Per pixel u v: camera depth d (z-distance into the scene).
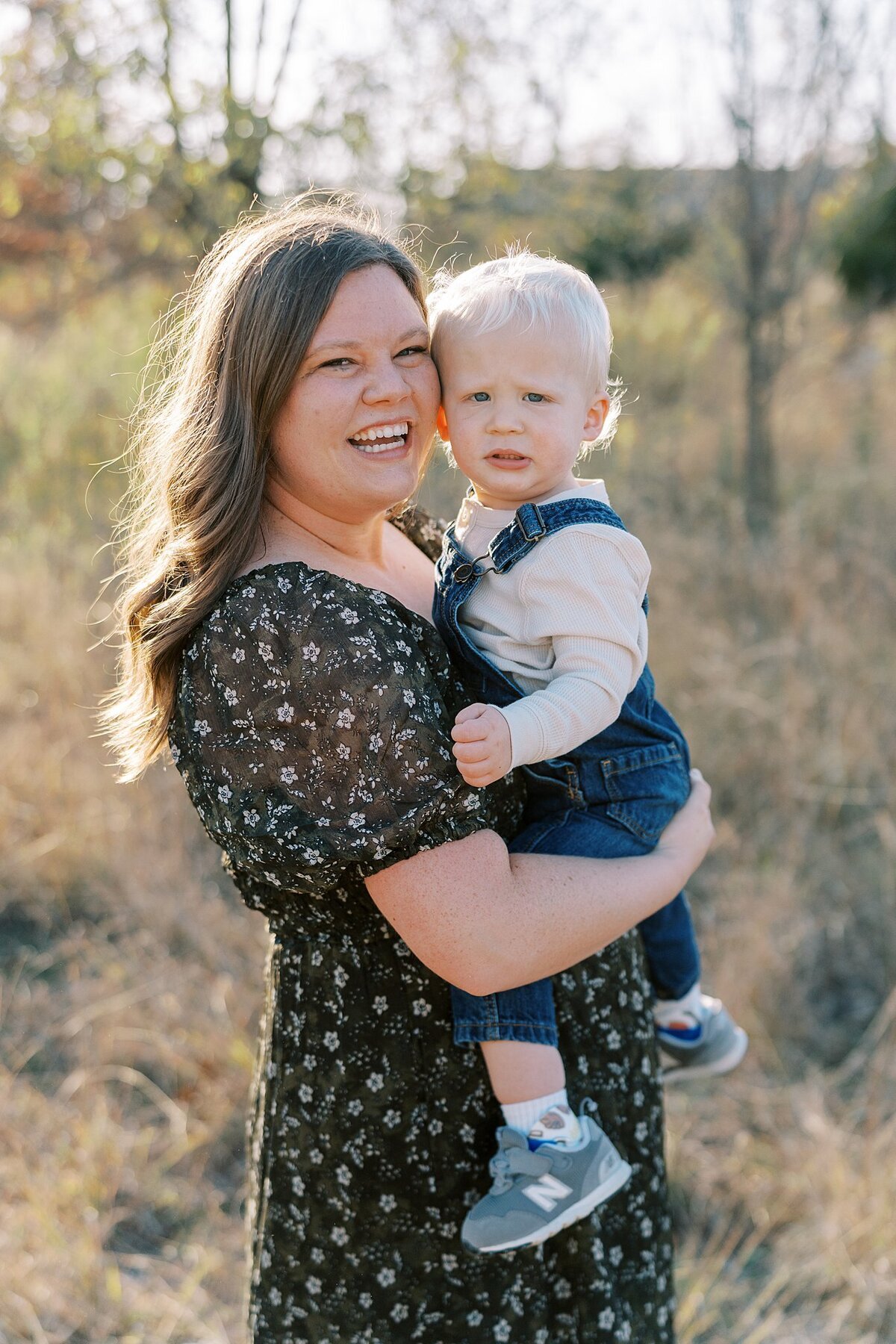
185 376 1.52
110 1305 2.62
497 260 1.69
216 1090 3.14
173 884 3.75
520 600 1.58
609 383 1.73
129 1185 2.93
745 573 5.15
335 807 1.36
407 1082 1.57
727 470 6.61
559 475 1.63
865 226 10.27
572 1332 1.69
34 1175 2.87
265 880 1.44
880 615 4.85
